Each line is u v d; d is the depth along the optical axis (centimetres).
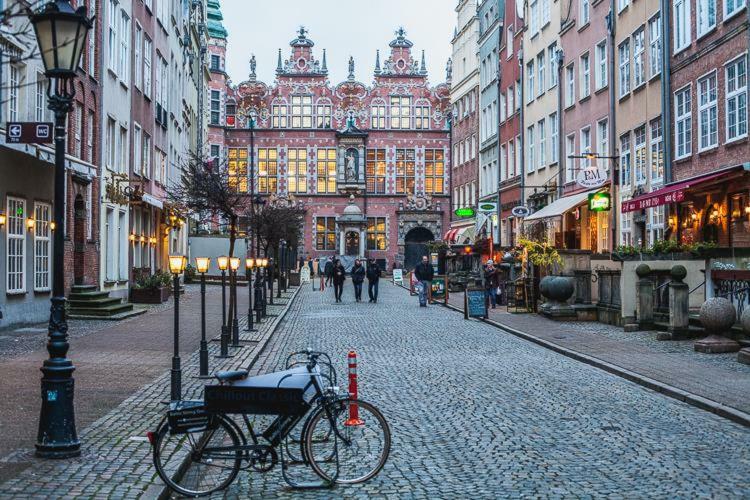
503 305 3712
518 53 5141
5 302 2217
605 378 1579
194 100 6525
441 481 855
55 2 888
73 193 2762
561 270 3006
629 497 792
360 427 856
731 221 2672
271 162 8406
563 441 1039
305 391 834
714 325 1880
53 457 877
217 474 848
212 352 1914
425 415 1212
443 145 8481
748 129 2506
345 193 8362
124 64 3491
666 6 3086
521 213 4097
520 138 5166
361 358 1897
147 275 3806
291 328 2694
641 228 3428
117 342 2036
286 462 837
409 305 3944
